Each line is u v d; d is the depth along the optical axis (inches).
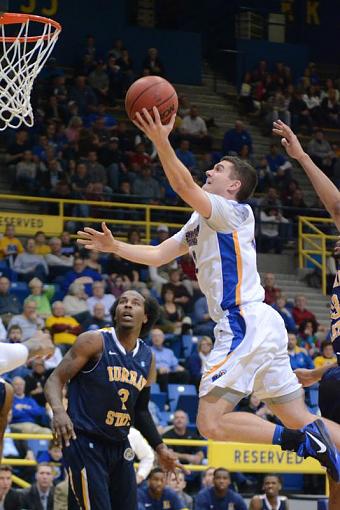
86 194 913.5
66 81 1063.0
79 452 296.7
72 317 724.7
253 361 283.6
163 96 278.8
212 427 281.1
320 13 1359.5
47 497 516.4
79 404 298.8
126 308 302.2
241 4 1286.9
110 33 1174.3
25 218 865.5
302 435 277.4
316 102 1202.0
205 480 562.6
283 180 1035.9
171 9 1243.8
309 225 970.7
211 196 285.7
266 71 1219.9
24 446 588.7
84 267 799.1
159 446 318.7
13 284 772.6
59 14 1141.7
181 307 792.9
